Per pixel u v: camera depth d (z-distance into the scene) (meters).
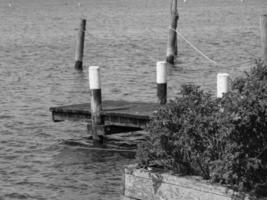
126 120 18.62
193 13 116.50
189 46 52.97
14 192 15.14
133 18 104.00
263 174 10.70
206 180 10.91
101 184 15.59
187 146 11.15
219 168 10.61
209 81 33.66
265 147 10.73
